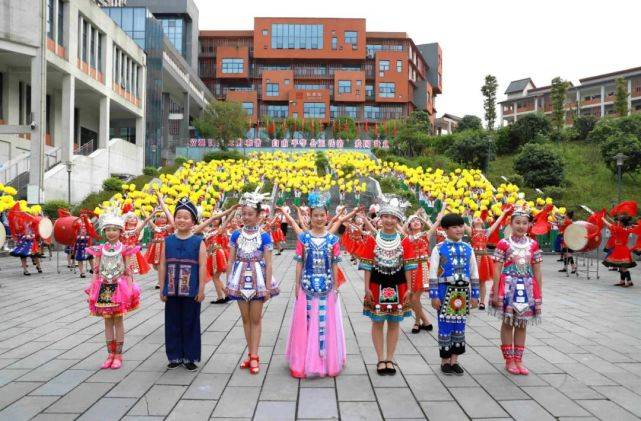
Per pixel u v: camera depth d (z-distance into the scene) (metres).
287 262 15.91
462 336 5.07
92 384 4.71
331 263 5.15
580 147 37.88
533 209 18.00
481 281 8.75
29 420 3.89
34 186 23.06
